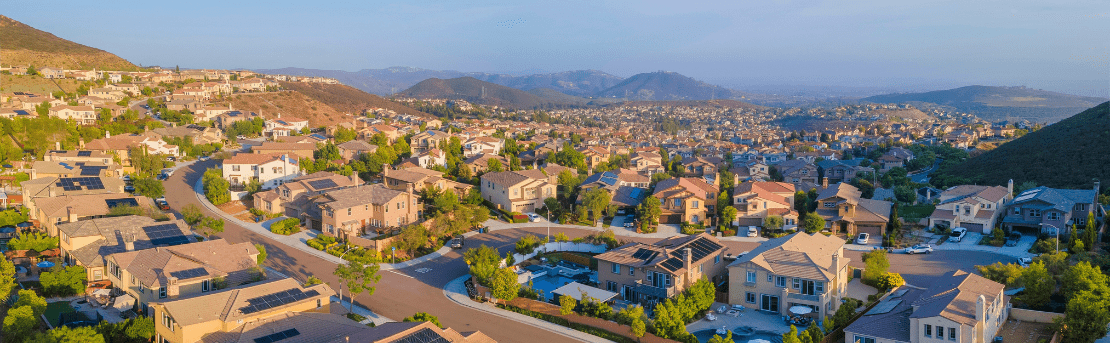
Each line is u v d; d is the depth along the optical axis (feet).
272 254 269.44
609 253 234.79
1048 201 288.30
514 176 363.56
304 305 173.27
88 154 391.45
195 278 186.50
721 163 526.16
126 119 549.13
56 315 188.65
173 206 337.11
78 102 571.28
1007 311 192.34
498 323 198.59
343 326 164.66
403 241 277.23
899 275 232.73
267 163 381.81
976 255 265.75
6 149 391.86
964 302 166.09
